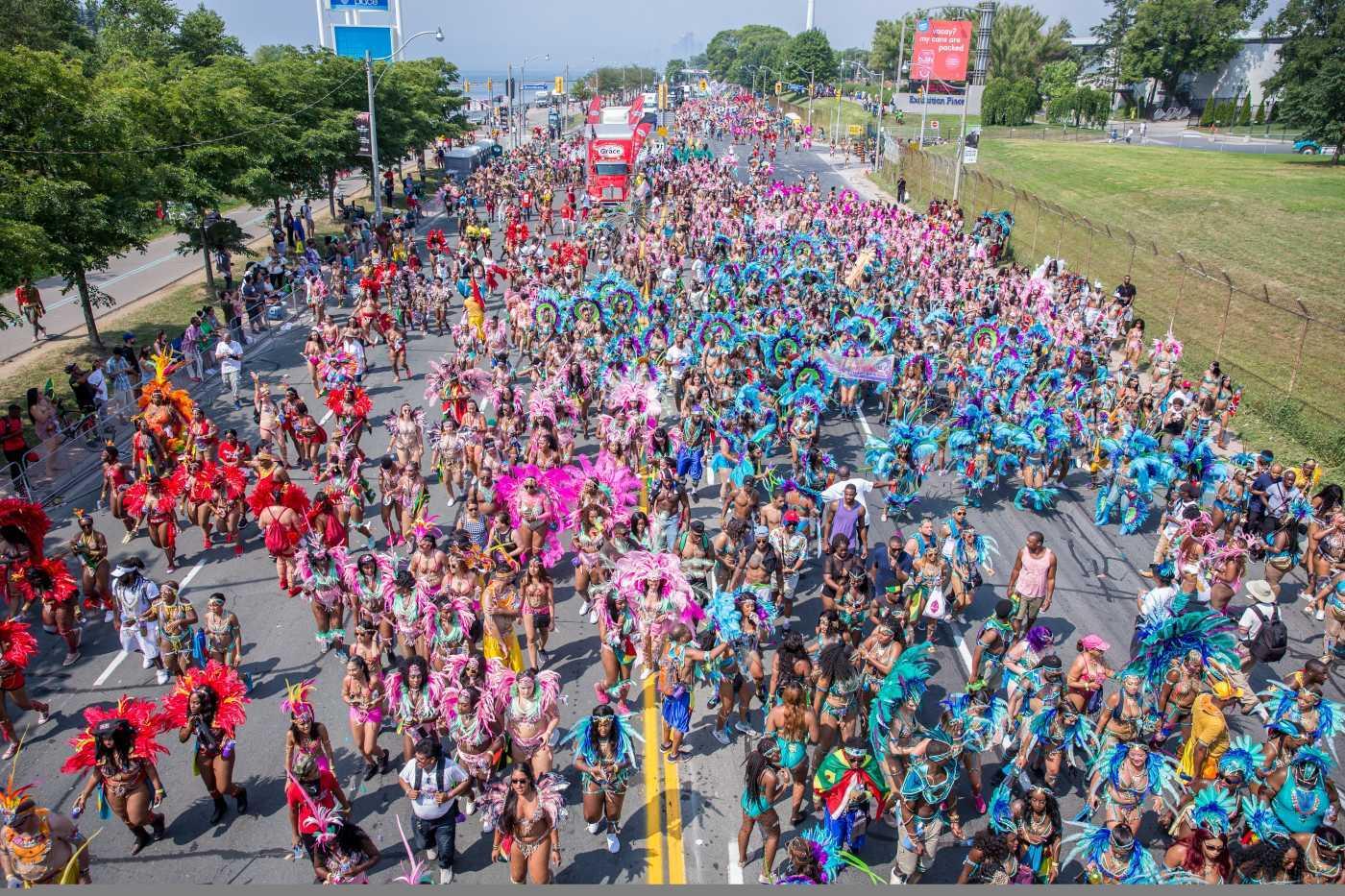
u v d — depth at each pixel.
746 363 21.95
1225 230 45.75
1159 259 41.72
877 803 10.13
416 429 19.41
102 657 14.88
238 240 39.38
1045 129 95.62
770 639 14.76
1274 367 29.06
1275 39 95.44
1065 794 11.59
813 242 38.19
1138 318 32.12
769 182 65.75
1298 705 10.61
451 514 19.20
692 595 12.41
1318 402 26.19
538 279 31.80
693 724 13.09
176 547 18.33
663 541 15.57
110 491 19.67
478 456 18.91
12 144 24.98
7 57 24.50
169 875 10.47
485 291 38.06
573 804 11.59
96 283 40.38
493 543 14.10
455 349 30.56
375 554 13.55
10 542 15.06
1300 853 9.02
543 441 17.64
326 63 50.84
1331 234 42.59
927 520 14.45
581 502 15.46
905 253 38.50
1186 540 15.89
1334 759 12.26
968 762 11.23
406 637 12.94
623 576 12.66
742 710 12.66
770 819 9.85
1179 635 11.87
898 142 77.38
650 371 24.70
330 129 45.25
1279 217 46.31
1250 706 11.64
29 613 16.12
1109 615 16.02
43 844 9.47
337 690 13.89
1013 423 19.86
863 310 26.83
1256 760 10.44
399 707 11.33
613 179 59.34
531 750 10.83
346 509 17.30
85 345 30.72
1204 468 19.33
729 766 12.22
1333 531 15.68
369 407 21.47
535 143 91.50
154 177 29.45
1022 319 27.89
